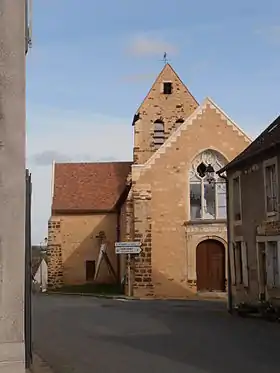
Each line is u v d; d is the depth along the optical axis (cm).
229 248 2625
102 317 2238
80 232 4506
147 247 3381
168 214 3409
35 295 3834
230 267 2603
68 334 1736
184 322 2041
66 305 2858
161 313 2397
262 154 2264
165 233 3397
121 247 3375
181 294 3350
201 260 3378
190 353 1352
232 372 1118
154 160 3441
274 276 2203
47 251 4534
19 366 852
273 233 2181
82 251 4488
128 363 1237
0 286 859
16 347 854
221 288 3359
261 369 1142
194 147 3450
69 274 4469
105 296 3525
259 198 2317
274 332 1731
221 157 3447
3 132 878
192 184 3447
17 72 892
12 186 876
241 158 2452
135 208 3406
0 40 891
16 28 900
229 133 3456
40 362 1255
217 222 3359
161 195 3422
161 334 1712
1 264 862
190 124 3466
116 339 1617
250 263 2398
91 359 1293
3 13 897
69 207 4512
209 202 3434
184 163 3441
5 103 883
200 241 3375
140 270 3372
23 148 885
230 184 2655
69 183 4712
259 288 2302
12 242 870
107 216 4506
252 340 1559
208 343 1512
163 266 3375
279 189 2138
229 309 2494
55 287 4441
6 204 872
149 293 3356
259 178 2319
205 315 2306
